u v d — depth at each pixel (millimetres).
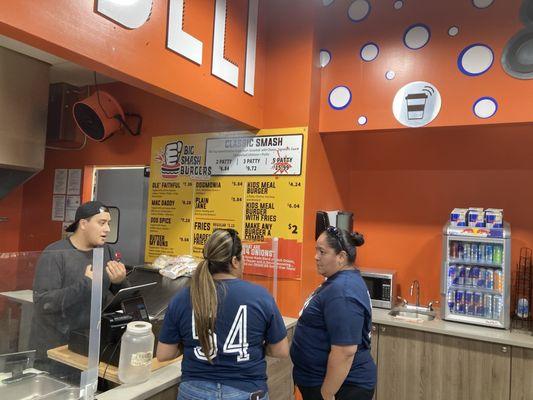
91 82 3641
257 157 2855
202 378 1439
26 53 2971
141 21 1828
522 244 3010
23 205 3908
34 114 3057
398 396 2781
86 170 3688
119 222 3510
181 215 3141
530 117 2359
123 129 3492
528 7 2391
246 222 2865
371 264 3531
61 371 1464
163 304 2334
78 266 1616
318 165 2895
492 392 2512
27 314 1440
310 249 2779
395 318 2887
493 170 3123
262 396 1476
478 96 2490
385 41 2762
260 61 2820
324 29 2955
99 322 1463
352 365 1884
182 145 3172
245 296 1477
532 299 2953
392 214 3473
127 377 1585
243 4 2617
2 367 1399
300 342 1981
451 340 2637
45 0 1436
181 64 2070
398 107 2701
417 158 3398
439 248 3281
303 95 2740
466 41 2535
